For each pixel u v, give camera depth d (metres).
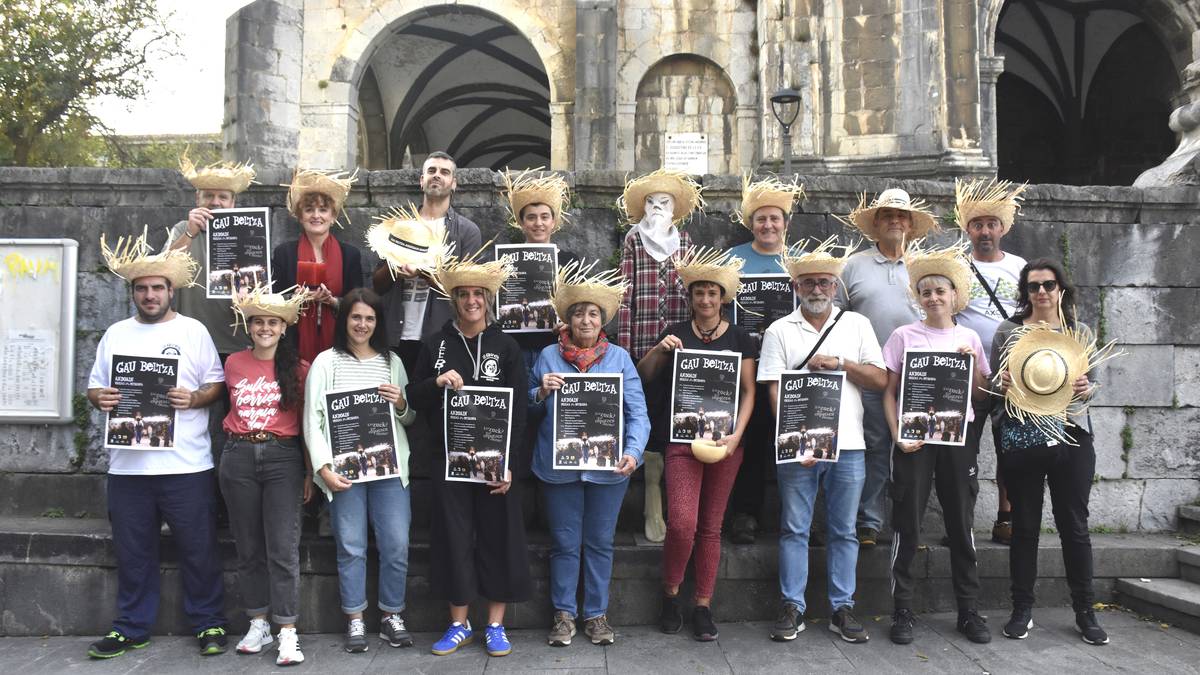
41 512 6.04
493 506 4.79
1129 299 6.38
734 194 6.19
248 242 5.02
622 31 16.97
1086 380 4.82
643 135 17.02
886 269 5.49
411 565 5.19
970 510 4.95
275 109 16.72
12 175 6.09
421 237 5.04
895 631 4.89
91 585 5.21
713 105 17.03
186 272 4.99
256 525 4.78
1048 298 4.84
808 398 4.79
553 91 17.06
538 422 5.00
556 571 4.92
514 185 5.56
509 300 5.24
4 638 5.17
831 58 15.82
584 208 6.16
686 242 5.48
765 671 4.50
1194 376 6.40
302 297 4.86
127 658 4.74
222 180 5.13
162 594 5.13
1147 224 6.40
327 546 5.15
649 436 5.21
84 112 17.72
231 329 5.48
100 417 6.09
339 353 4.81
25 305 6.08
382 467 4.74
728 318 5.35
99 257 6.13
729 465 4.92
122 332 4.88
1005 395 4.88
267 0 16.66
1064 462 4.89
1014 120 22.42
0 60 16.14
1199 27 16.14
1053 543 5.70
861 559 5.38
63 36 16.84
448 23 19.72
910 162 15.40
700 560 4.96
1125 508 6.29
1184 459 6.35
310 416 4.71
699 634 4.92
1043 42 21.03
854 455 4.89
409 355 5.36
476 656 4.71
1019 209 6.34
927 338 4.96
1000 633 5.06
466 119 25.92
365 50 17.09
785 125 12.62
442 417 4.77
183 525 4.82
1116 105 21.08
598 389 4.77
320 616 5.15
